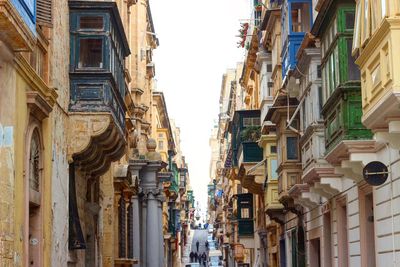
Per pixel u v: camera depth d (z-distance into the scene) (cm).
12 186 1421
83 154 2092
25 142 1552
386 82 1282
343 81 1753
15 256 1452
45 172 1745
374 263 1866
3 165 1400
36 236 1712
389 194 1620
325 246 2353
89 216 2359
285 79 2705
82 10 2078
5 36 1308
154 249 3916
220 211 9512
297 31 2661
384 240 1670
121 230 2988
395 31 1243
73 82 2045
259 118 4066
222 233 8969
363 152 1703
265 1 3678
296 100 2759
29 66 1520
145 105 4081
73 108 2031
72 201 2053
